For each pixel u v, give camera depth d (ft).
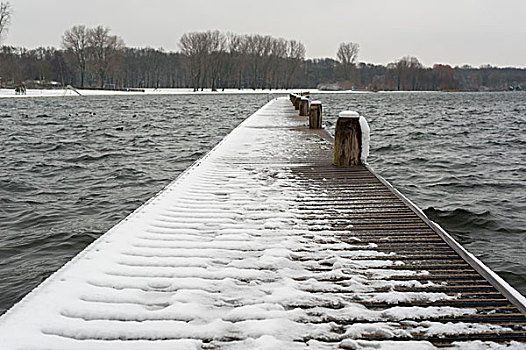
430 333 8.76
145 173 36.50
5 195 28.99
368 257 12.41
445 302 9.91
